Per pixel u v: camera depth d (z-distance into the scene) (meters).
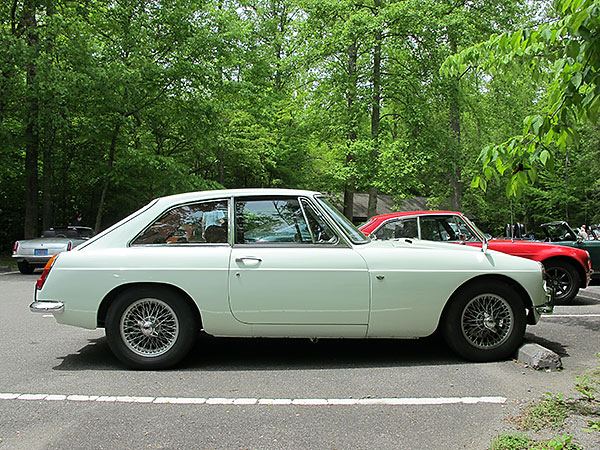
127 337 4.53
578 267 8.41
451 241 7.62
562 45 3.31
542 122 3.09
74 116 19.03
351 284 4.47
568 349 5.20
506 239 8.91
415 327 4.57
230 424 3.24
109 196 23.05
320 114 24.50
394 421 3.27
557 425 3.11
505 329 4.72
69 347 5.38
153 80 18.16
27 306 8.23
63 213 22.75
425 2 20.31
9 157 19.27
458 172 27.73
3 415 3.41
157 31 18.38
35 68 15.77
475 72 4.34
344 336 4.58
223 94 20.17
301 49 23.41
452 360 4.75
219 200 4.79
